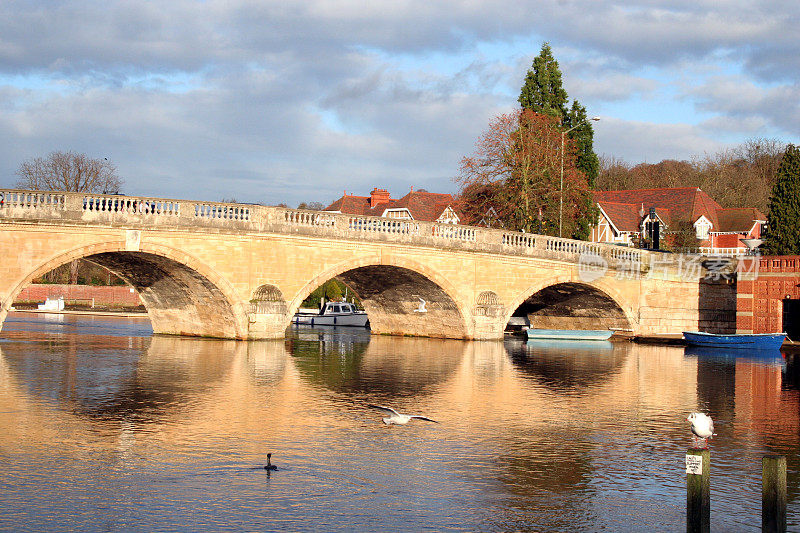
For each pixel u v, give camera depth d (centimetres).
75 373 2808
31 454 1673
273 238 3941
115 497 1427
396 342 4716
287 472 1600
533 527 1341
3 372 2802
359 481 1558
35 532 1260
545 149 6203
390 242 4297
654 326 5425
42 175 7994
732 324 5312
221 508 1388
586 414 2286
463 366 3412
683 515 1409
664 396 2673
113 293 8369
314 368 3175
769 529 1227
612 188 11538
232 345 3900
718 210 8750
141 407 2188
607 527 1348
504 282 4800
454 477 1599
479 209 6575
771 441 1970
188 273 3825
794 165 5600
